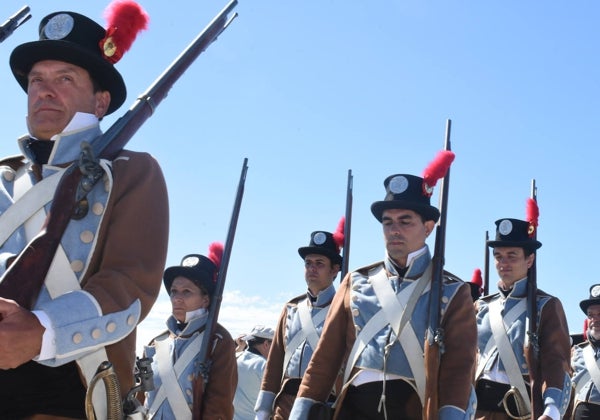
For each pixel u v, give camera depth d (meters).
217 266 6.77
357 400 4.58
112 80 2.61
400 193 4.92
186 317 6.34
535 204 7.24
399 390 4.50
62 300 2.08
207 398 6.00
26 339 1.95
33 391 2.28
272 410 7.93
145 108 2.54
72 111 2.51
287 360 8.02
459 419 4.27
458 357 4.45
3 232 2.36
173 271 6.39
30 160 2.48
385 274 4.88
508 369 6.88
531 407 6.49
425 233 4.96
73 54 2.51
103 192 2.34
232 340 6.27
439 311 4.55
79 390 2.31
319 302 8.20
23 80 2.71
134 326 2.23
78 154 2.48
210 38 2.79
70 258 2.28
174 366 6.16
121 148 2.45
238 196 6.75
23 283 2.09
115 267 2.29
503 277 7.20
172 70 2.65
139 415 2.39
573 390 7.88
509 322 7.04
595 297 9.66
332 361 4.80
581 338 10.82
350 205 8.77
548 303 6.80
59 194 2.23
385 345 4.61
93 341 2.09
